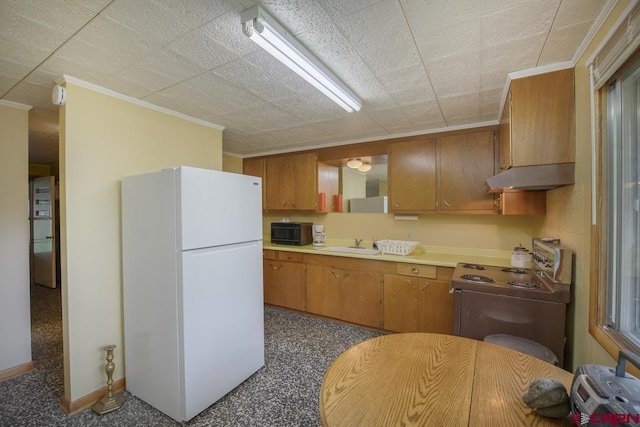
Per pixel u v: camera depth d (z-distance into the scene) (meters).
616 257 1.31
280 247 3.80
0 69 1.75
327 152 3.81
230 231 2.02
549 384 0.86
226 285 1.98
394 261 2.98
